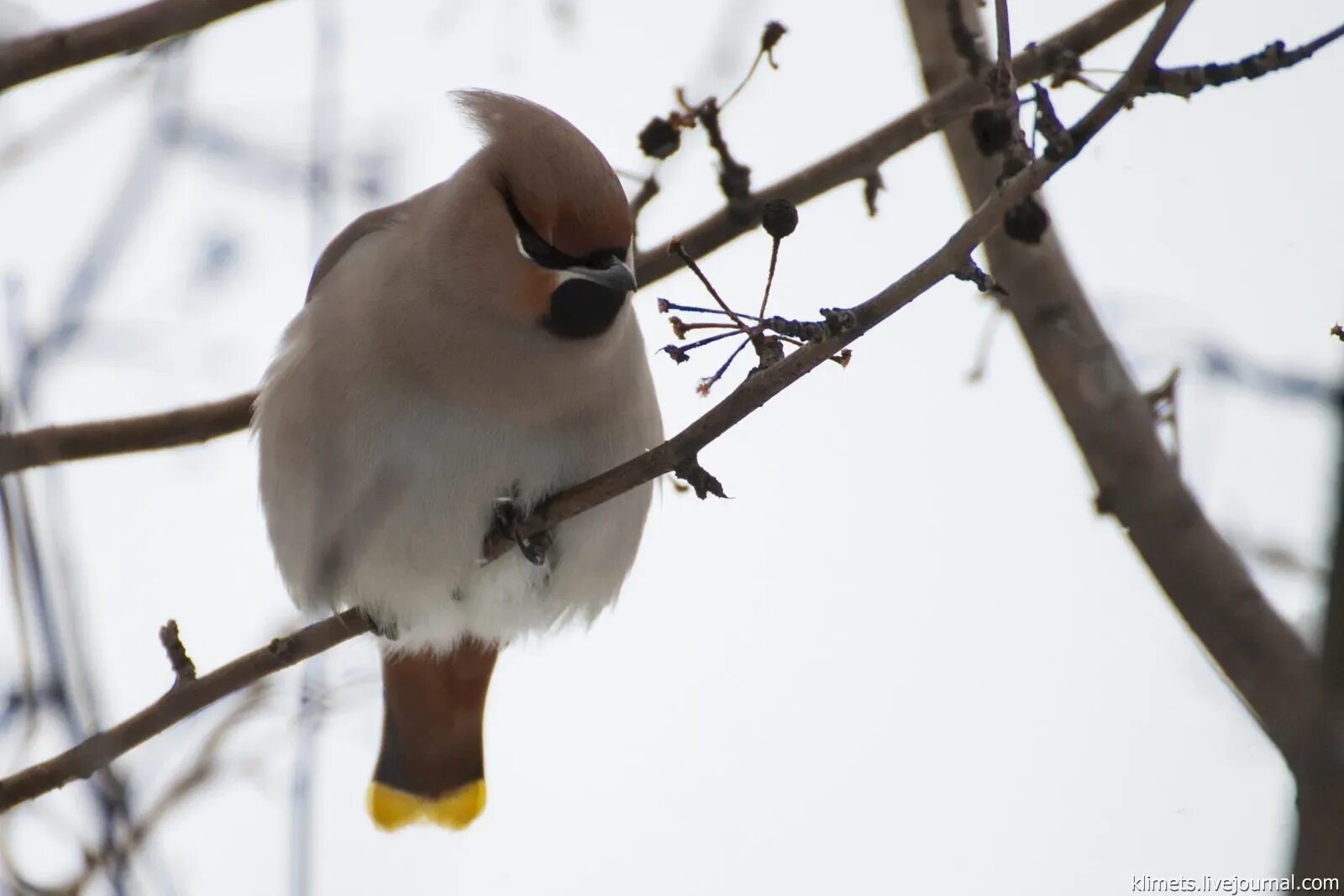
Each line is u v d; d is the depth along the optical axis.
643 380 10.09
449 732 11.38
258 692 8.50
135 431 10.25
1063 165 7.34
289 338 10.27
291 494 9.95
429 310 9.52
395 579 10.09
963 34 9.98
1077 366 10.12
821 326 7.50
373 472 9.70
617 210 9.34
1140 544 9.76
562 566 10.30
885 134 10.29
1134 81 7.34
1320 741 4.39
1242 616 9.40
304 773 6.46
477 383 9.58
